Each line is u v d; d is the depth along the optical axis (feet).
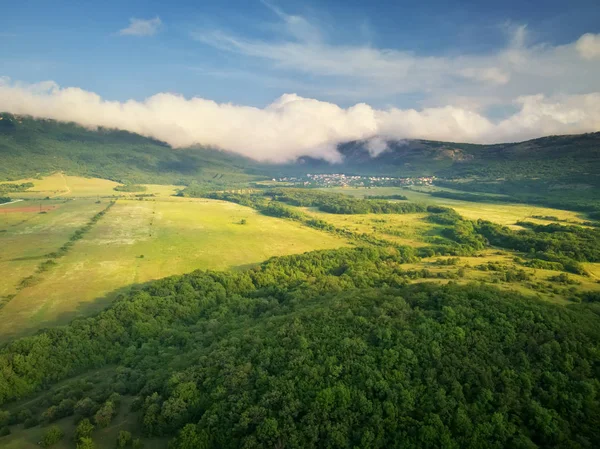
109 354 334.24
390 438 182.70
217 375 235.40
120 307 386.32
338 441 180.65
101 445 200.64
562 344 228.22
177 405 213.25
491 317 255.50
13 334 365.40
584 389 200.44
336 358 229.45
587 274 428.56
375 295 318.24
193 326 368.89
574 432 183.32
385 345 237.25
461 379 210.18
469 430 181.78
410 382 209.15
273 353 243.81
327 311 289.53
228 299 428.97
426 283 371.76
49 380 301.22
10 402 277.64
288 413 195.21
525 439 177.17
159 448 196.54
